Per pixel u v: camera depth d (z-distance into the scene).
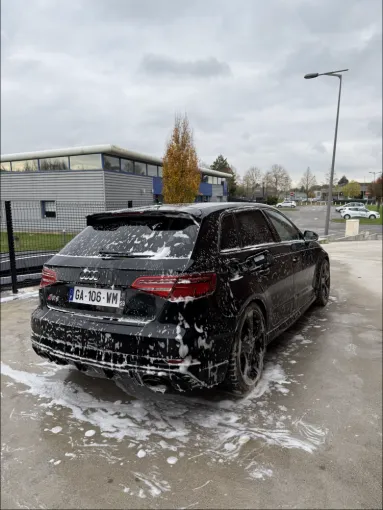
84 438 2.34
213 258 2.46
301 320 4.49
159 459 2.12
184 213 2.56
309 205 75.81
